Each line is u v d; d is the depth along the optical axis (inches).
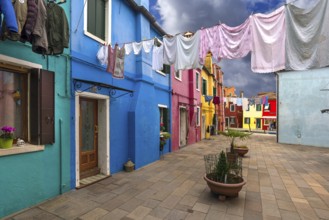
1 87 140.6
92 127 219.6
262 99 706.8
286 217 139.0
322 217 140.1
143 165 273.4
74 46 182.2
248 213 143.3
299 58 119.4
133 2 261.4
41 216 133.1
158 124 320.5
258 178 229.8
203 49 159.8
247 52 137.6
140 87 273.4
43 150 153.6
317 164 307.7
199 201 161.6
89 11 204.7
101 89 213.2
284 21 124.0
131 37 270.8
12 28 92.6
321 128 528.7
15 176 134.7
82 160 205.9
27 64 142.3
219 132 302.4
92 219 131.4
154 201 160.6
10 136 131.8
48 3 135.2
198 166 275.1
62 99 170.6
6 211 129.8
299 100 563.8
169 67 394.3
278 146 522.0
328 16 110.9
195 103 551.5
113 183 200.7
